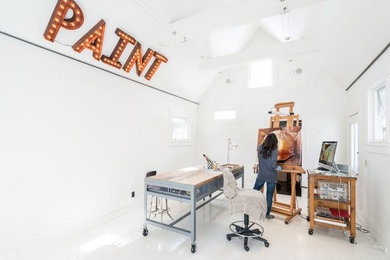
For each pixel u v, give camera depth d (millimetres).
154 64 3561
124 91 3412
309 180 2736
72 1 2023
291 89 4707
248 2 2270
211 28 2830
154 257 2104
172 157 4754
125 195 3395
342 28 2568
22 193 2117
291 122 3455
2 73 1971
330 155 2775
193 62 4430
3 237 1979
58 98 2449
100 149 2980
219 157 5574
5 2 1809
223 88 5562
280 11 2414
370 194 2736
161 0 2473
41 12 2020
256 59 4109
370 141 2807
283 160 3227
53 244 2330
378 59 2457
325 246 2357
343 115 4246
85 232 2650
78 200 2662
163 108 4449
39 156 2262
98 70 2953
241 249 2281
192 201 2221
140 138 3768
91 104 2855
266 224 2963
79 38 2430
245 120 5230
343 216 2582
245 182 5168
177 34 3033
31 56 2188
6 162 2004
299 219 3146
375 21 2031
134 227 2811
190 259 2078
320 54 3766
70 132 2580
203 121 5855
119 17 2566
